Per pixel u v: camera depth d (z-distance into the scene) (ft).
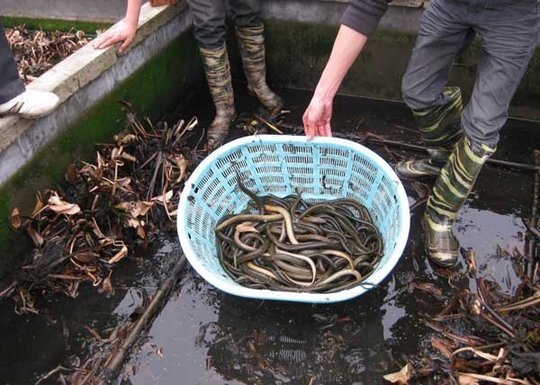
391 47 7.14
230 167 5.55
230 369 4.45
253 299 4.98
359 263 4.96
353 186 5.61
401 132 7.02
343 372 4.41
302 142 5.44
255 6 6.81
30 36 8.45
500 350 4.27
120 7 8.15
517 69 4.24
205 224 5.26
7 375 4.47
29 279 5.01
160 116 7.22
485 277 5.05
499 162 6.37
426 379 4.31
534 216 5.65
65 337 4.73
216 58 6.69
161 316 4.87
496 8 4.13
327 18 7.26
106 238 5.37
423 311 4.83
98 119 6.03
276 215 5.39
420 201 5.96
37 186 5.30
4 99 4.75
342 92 7.78
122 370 4.42
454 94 5.40
